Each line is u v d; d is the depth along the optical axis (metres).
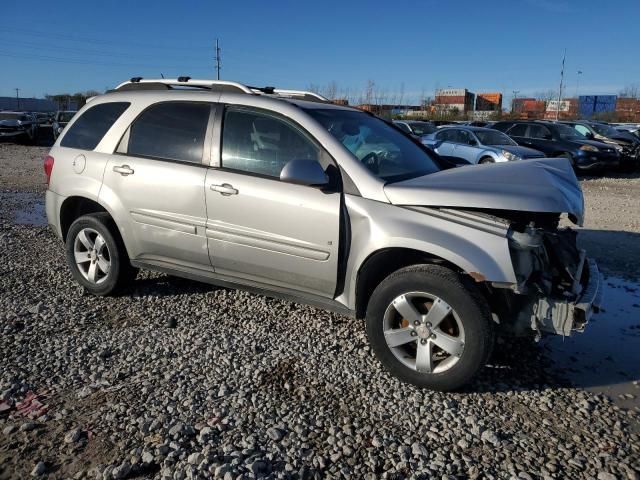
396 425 3.15
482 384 3.65
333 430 3.07
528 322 3.39
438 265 3.46
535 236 3.24
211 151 4.29
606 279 6.04
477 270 3.26
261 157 4.10
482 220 3.38
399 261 3.75
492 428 3.14
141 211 4.55
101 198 4.73
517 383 3.68
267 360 3.90
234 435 3.01
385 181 3.75
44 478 2.65
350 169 3.78
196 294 5.13
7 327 4.33
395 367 3.60
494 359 4.02
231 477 2.64
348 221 3.72
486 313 3.31
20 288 5.24
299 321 4.58
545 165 4.18
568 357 4.11
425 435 3.06
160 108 4.63
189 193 4.29
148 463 2.75
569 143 16.19
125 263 4.88
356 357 3.97
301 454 2.87
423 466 2.79
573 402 3.46
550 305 3.31
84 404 3.29
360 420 3.19
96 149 4.86
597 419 3.27
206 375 3.67
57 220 5.14
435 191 3.52
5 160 18.20
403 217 3.54
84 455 2.82
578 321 3.29
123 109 4.82
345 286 3.81
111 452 2.84
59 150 5.12
